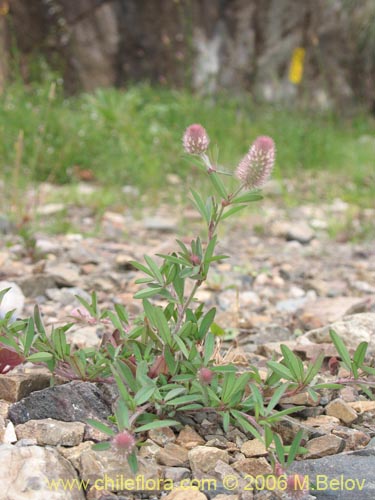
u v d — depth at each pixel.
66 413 0.35
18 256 0.72
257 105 1.75
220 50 1.77
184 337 0.36
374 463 0.33
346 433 0.36
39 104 1.25
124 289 0.63
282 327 0.54
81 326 0.52
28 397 0.36
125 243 0.82
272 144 0.35
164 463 0.33
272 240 0.90
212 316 0.36
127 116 1.32
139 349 0.37
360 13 1.88
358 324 0.48
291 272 0.73
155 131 1.30
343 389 0.41
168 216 0.96
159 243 0.82
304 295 0.66
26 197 0.94
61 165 1.09
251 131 1.43
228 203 0.35
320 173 1.34
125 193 1.07
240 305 0.61
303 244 0.89
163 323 0.34
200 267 0.35
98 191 1.02
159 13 1.72
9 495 0.29
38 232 0.83
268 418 0.32
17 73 1.28
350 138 1.65
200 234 0.86
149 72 1.74
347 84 1.92
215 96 1.76
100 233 0.85
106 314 0.40
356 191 1.14
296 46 1.84
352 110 1.93
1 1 1.55
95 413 0.35
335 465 0.33
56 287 0.62
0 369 0.38
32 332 0.36
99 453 0.32
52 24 1.64
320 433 0.36
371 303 0.60
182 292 0.36
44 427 0.34
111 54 1.71
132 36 1.71
